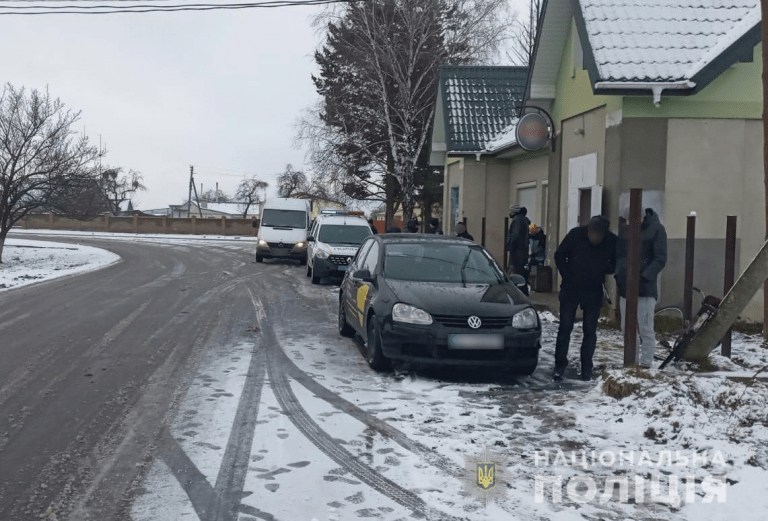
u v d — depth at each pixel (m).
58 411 6.54
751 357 9.21
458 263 9.27
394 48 30.20
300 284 18.78
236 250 36.50
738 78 11.77
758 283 7.75
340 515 4.40
